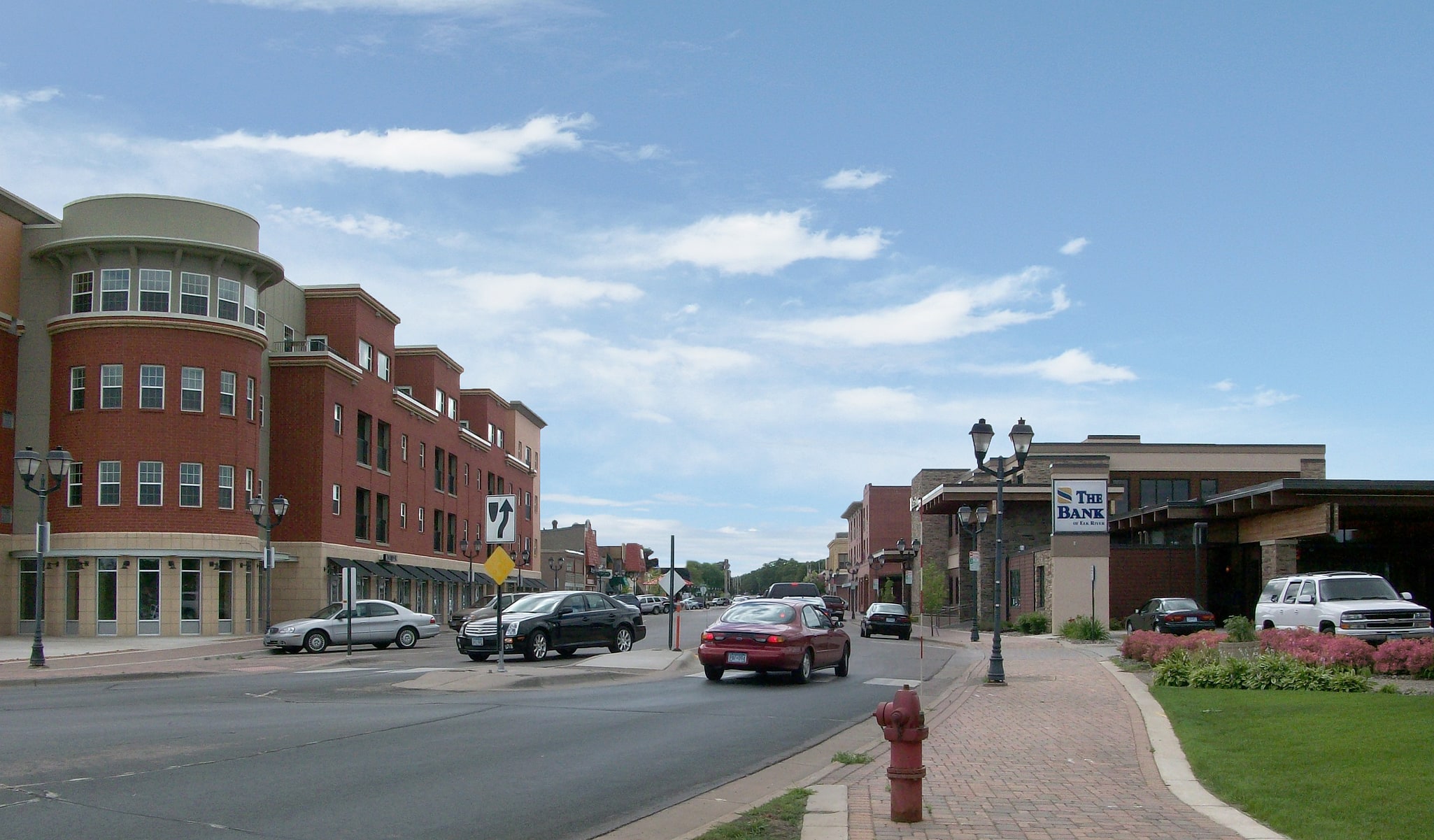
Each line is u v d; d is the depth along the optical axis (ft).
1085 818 27.14
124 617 123.03
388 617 109.81
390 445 175.73
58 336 127.34
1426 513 114.21
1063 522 131.44
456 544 213.87
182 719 45.01
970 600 184.03
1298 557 138.00
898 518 297.94
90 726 42.19
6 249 127.75
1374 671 60.70
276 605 144.46
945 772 34.22
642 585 491.72
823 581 509.35
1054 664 80.53
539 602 90.84
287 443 147.43
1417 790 27.71
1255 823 26.45
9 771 32.12
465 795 30.40
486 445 231.50
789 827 26.58
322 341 155.33
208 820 26.43
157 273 127.44
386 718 46.06
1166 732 42.63
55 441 126.00
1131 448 185.47
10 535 127.03
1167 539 157.38
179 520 124.88
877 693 63.31
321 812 27.71
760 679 71.97
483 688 61.57
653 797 31.14
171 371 125.70
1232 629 90.22
